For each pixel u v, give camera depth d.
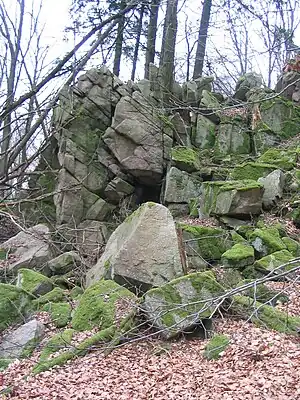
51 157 12.97
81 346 5.84
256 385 4.71
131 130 12.62
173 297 6.14
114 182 12.68
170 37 13.88
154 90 13.81
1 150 5.03
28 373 5.55
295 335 5.77
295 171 10.64
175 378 5.17
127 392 4.91
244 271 7.94
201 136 13.45
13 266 10.04
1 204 4.50
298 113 13.59
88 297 6.87
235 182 10.23
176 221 9.98
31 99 4.57
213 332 5.98
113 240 8.46
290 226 9.37
